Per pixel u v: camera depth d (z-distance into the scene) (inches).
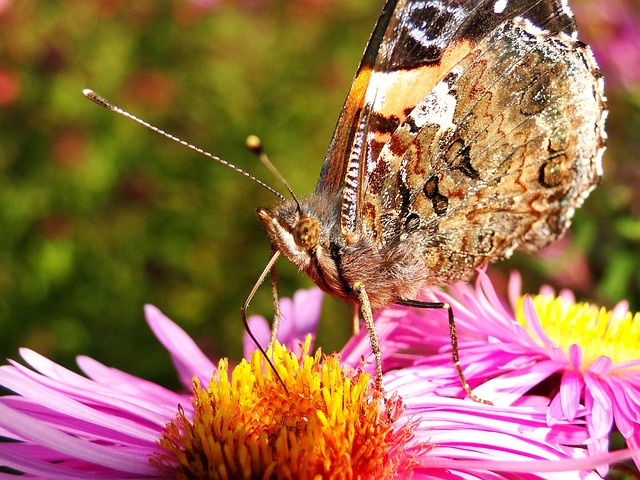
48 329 10.5
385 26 4.8
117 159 11.7
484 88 4.8
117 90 11.8
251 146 4.8
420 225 4.9
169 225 11.6
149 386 5.0
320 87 12.2
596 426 4.4
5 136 11.4
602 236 7.5
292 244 4.8
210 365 5.3
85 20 12.1
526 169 4.9
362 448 4.4
